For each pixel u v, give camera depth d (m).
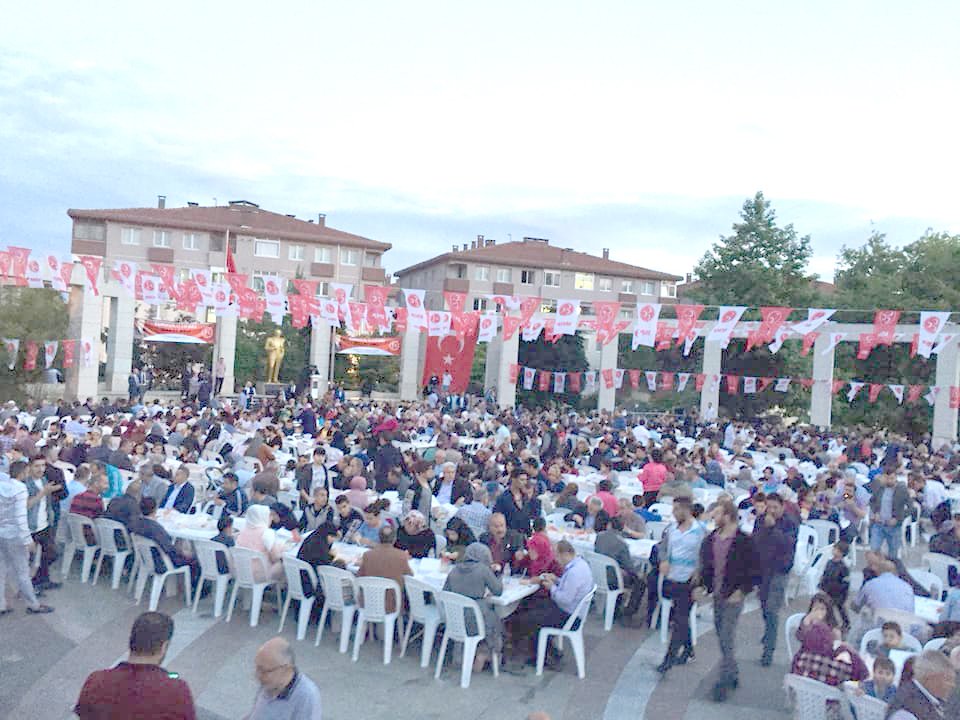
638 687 8.02
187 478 12.07
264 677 4.40
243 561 9.36
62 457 14.64
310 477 13.00
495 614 8.13
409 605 8.77
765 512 8.89
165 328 33.97
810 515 13.48
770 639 8.77
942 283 38.22
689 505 8.38
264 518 9.59
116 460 13.95
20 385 30.30
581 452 19.81
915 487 15.38
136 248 57.53
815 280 44.25
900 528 12.87
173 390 40.44
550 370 44.12
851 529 13.16
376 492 14.05
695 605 8.84
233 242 59.03
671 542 8.44
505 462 15.60
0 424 17.83
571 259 65.25
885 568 8.32
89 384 28.61
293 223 63.03
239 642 8.81
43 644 8.43
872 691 6.31
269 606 10.08
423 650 8.36
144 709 3.90
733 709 7.51
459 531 9.89
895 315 19.52
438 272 63.91
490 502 13.16
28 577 9.34
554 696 7.72
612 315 19.73
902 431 36.41
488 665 8.46
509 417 25.41
